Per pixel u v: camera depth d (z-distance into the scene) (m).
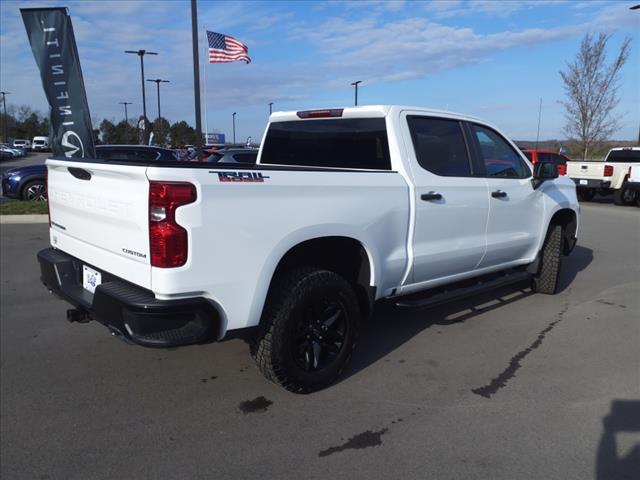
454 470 2.80
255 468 2.82
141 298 2.94
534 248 5.73
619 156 19.62
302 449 2.99
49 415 3.35
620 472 2.78
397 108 4.27
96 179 3.31
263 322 3.35
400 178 4.05
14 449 2.98
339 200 3.57
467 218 4.64
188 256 2.89
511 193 5.16
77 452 2.95
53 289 3.86
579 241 10.17
